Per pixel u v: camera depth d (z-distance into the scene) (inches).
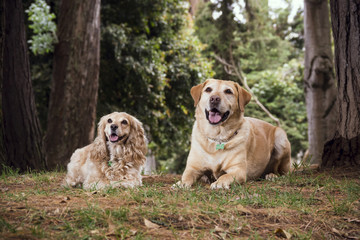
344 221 137.3
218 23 599.8
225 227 122.2
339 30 251.3
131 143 201.9
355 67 242.5
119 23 519.2
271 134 246.8
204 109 206.4
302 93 932.0
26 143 303.1
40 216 117.7
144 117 528.4
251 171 224.2
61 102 374.3
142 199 144.8
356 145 239.9
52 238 101.6
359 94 240.8
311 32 498.6
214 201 149.6
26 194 156.3
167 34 567.2
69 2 384.2
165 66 543.5
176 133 612.1
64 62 379.9
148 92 515.2
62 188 186.5
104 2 507.8
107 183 189.5
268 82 908.6
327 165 252.1
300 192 173.8
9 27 301.1
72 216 119.3
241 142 206.8
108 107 511.2
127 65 494.9
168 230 115.6
